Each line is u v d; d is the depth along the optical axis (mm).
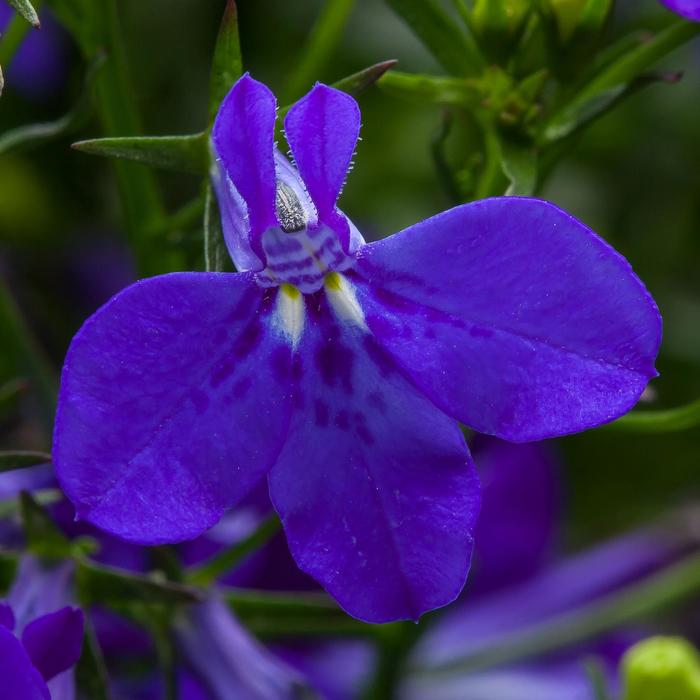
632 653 104
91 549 94
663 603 115
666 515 132
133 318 83
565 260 83
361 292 87
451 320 85
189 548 113
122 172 102
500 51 98
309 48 109
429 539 85
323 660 120
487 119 98
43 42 132
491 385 84
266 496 114
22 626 92
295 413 86
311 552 85
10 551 94
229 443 85
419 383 85
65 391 82
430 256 85
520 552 123
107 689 92
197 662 98
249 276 86
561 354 83
